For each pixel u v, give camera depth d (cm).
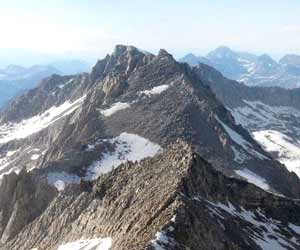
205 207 8006
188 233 6675
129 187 9350
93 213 9300
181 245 6481
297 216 9581
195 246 6606
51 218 10962
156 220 6975
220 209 8375
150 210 7475
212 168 9212
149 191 8488
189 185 8250
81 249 8206
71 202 10975
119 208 8600
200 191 8425
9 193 14150
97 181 10975
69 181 14325
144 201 8131
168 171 8925
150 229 6806
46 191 13825
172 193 7575
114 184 9975
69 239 9288
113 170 10838
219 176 9175
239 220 8481
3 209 14000
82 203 10294
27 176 14275
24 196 13600
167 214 6962
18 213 13225
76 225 9500
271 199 9588
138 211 7800
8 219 13800
